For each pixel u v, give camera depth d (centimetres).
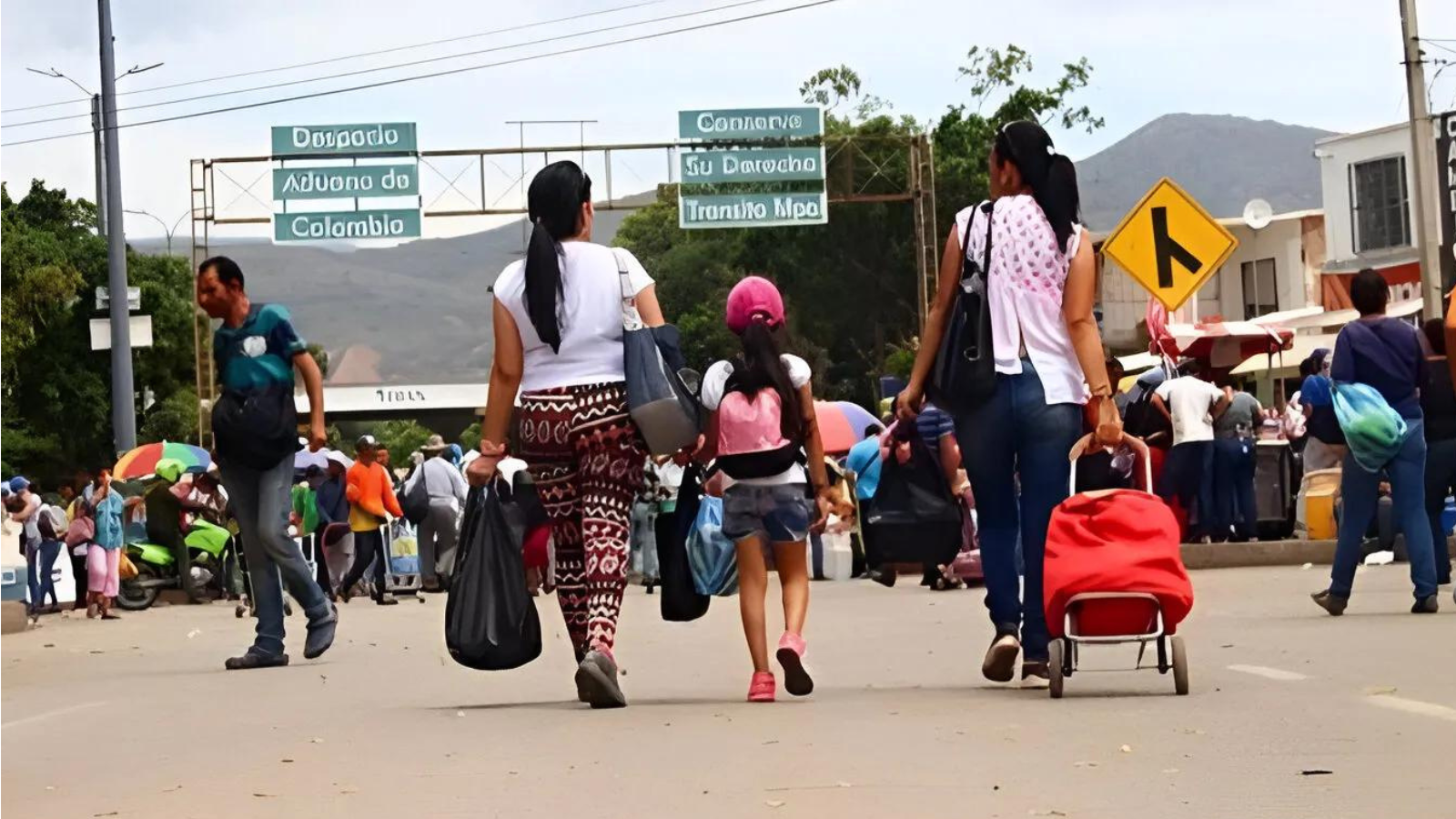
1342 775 742
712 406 1106
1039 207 1100
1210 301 7069
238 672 1499
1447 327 1502
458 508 3181
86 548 2905
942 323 1127
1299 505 2716
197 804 756
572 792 752
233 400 1523
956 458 2300
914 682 1197
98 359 7450
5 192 6744
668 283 10888
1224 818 658
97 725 1095
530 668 1438
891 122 7950
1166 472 2597
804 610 1112
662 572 1127
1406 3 3694
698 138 5425
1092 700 1021
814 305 8419
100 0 4481
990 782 746
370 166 5391
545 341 1073
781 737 898
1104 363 1096
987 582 1130
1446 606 1684
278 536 1531
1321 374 2908
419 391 10969
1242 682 1088
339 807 733
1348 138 6216
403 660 1570
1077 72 7669
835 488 1136
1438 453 1784
